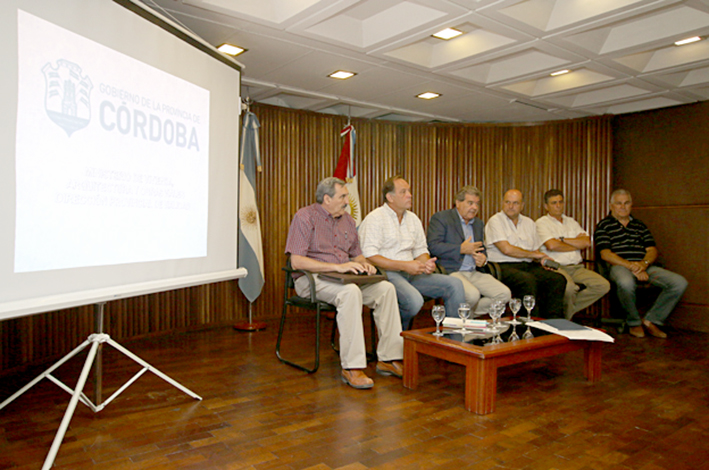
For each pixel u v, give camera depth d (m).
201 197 2.66
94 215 1.99
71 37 1.88
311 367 3.15
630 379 3.00
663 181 5.10
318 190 3.17
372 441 2.04
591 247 5.55
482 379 2.35
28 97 1.72
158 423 2.19
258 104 4.94
